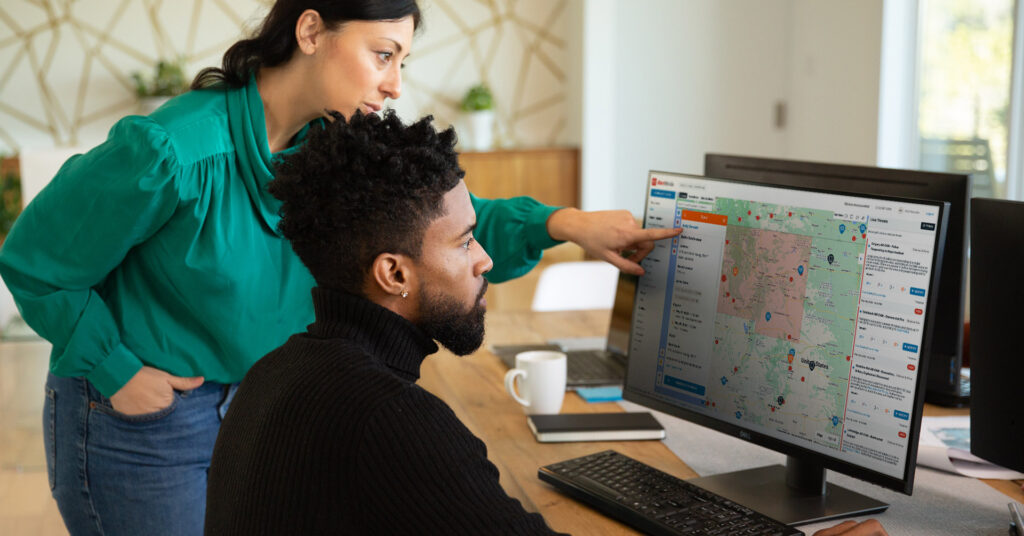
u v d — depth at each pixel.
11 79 5.17
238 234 1.49
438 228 1.01
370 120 1.01
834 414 1.20
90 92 5.25
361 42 1.47
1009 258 1.20
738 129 5.33
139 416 1.50
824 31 4.76
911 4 4.19
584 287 2.88
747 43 5.24
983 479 1.38
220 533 0.99
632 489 1.28
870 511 1.25
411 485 0.90
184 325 1.53
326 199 0.99
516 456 1.50
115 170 1.36
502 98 5.73
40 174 3.39
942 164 4.09
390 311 1.02
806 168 1.64
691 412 1.40
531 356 1.75
